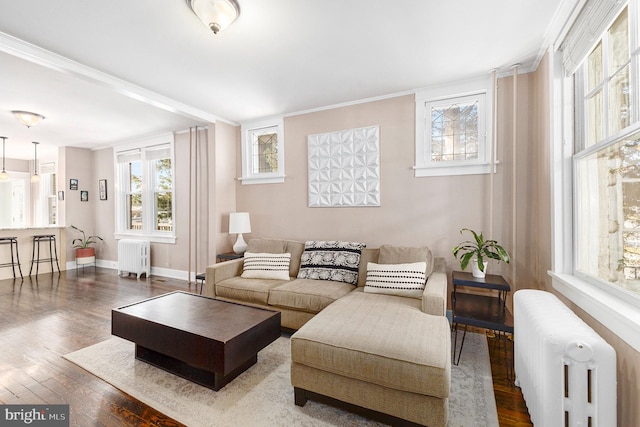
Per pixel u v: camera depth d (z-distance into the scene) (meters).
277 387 1.86
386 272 2.52
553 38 2.04
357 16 1.91
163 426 1.53
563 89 2.01
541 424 1.25
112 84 2.77
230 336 1.75
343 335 1.62
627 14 1.36
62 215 5.63
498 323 1.97
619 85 1.44
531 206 2.60
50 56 2.32
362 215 3.36
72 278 4.80
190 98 3.30
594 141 1.72
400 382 1.40
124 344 2.43
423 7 1.83
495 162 2.71
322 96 3.25
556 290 1.98
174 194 4.69
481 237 2.50
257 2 1.76
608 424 1.12
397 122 3.17
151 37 2.12
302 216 3.73
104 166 5.74
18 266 4.97
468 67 2.62
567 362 1.16
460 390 1.82
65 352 2.29
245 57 2.42
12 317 3.04
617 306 1.27
